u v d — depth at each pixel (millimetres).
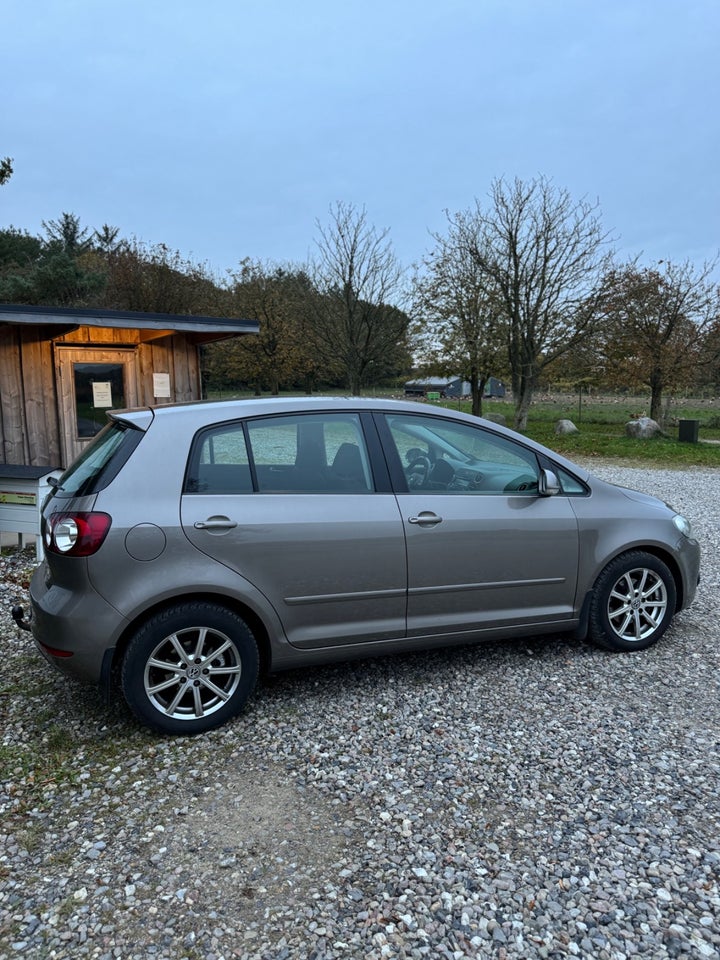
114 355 8594
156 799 2766
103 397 8539
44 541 3344
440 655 4219
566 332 21781
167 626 3146
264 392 39094
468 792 2803
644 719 3402
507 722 3377
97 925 2113
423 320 24375
